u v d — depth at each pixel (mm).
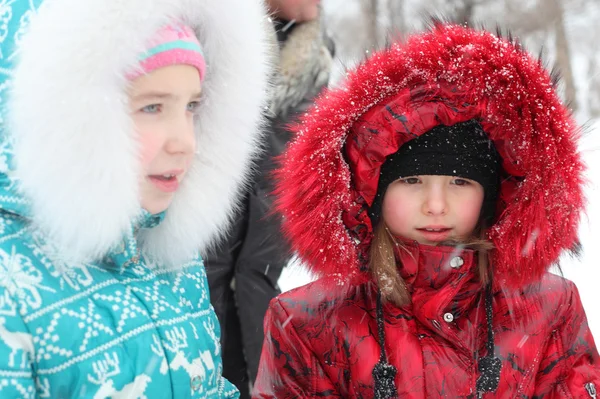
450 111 1625
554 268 1785
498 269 1722
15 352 1215
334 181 1664
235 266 2537
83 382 1270
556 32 10891
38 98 1231
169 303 1441
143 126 1330
